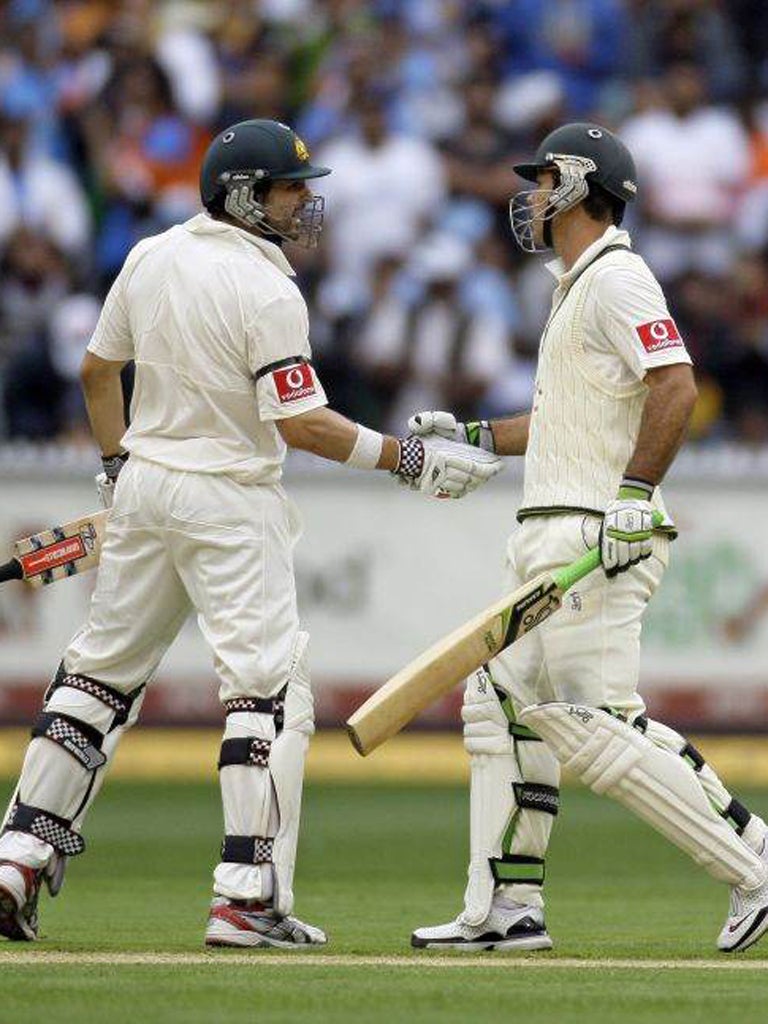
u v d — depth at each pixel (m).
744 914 18.89
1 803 35.50
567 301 18.97
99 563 19.67
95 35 51.41
